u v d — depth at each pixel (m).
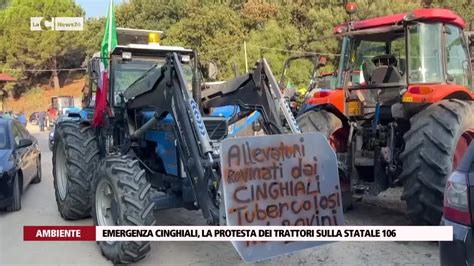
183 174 4.73
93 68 6.18
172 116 4.41
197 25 36.78
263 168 3.85
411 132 4.97
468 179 2.91
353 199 6.15
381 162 5.52
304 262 4.56
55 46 48.34
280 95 4.70
